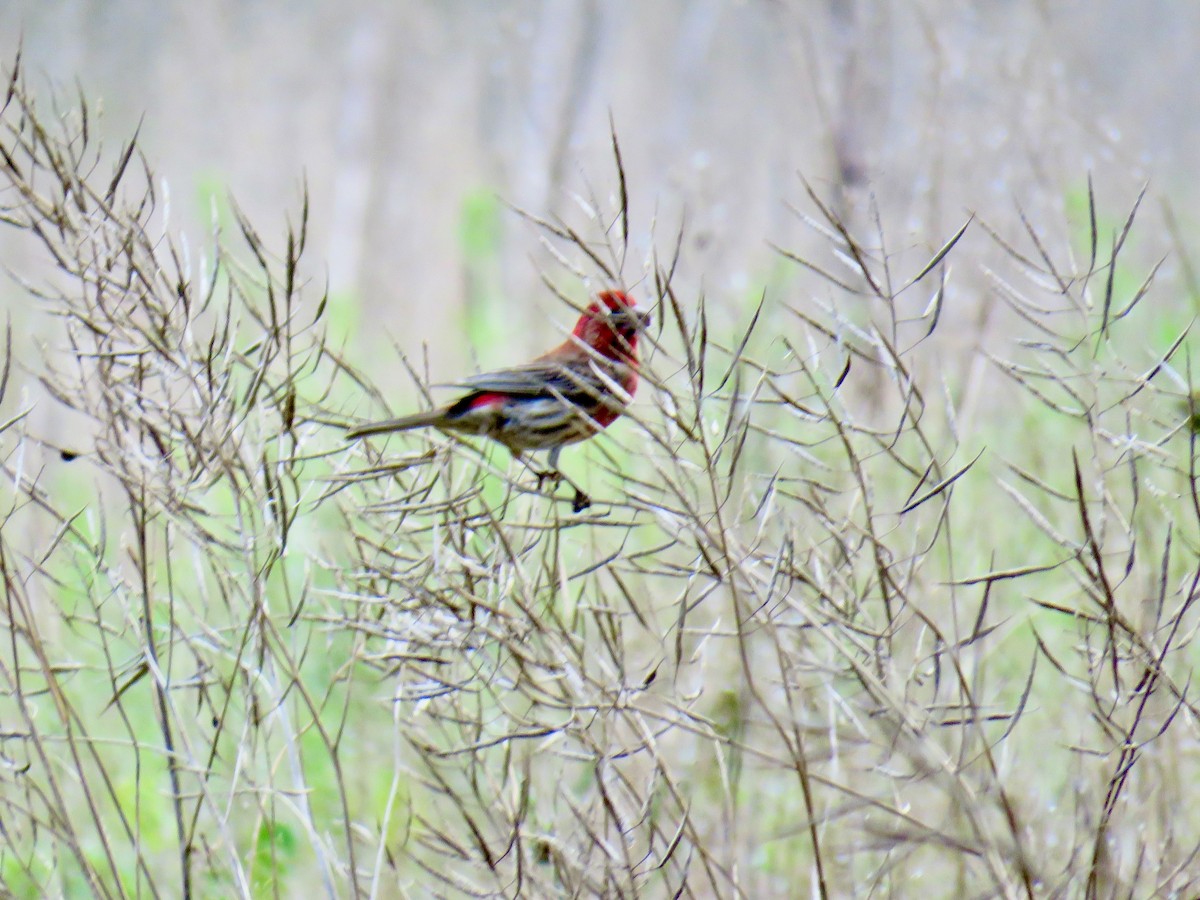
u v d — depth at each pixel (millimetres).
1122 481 12047
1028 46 15516
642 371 7750
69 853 11258
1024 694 8000
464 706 9773
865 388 13391
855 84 18281
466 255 27797
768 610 7996
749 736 10273
